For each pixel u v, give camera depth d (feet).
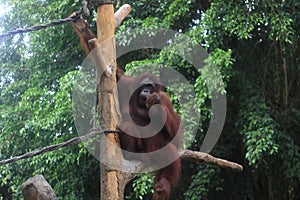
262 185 34.37
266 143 27.32
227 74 27.50
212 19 28.19
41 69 34.83
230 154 32.76
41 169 31.07
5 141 32.09
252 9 28.60
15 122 32.37
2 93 35.45
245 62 32.27
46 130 31.17
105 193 11.39
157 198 13.00
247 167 33.53
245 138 29.45
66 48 34.83
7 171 32.60
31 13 34.60
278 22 28.09
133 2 31.89
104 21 11.98
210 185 30.60
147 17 30.76
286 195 33.24
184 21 31.17
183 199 33.58
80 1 32.58
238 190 34.09
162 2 31.86
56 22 12.69
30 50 36.01
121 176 11.68
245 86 30.25
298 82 33.50
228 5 28.48
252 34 31.60
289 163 29.68
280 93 33.35
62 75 33.86
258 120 28.25
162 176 13.16
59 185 31.89
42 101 31.14
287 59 32.94
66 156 29.99
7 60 38.55
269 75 33.78
